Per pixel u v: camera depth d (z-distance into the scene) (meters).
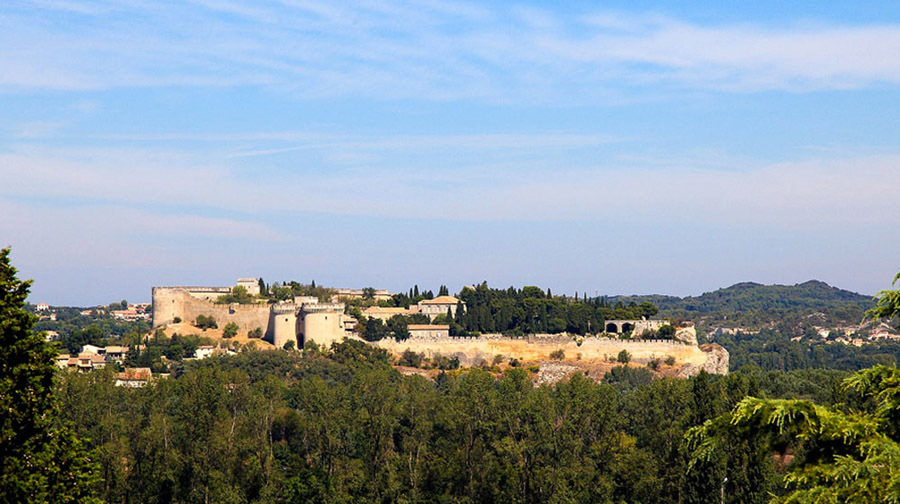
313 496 132.50
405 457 139.50
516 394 139.00
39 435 61.88
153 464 135.25
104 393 148.25
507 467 131.12
